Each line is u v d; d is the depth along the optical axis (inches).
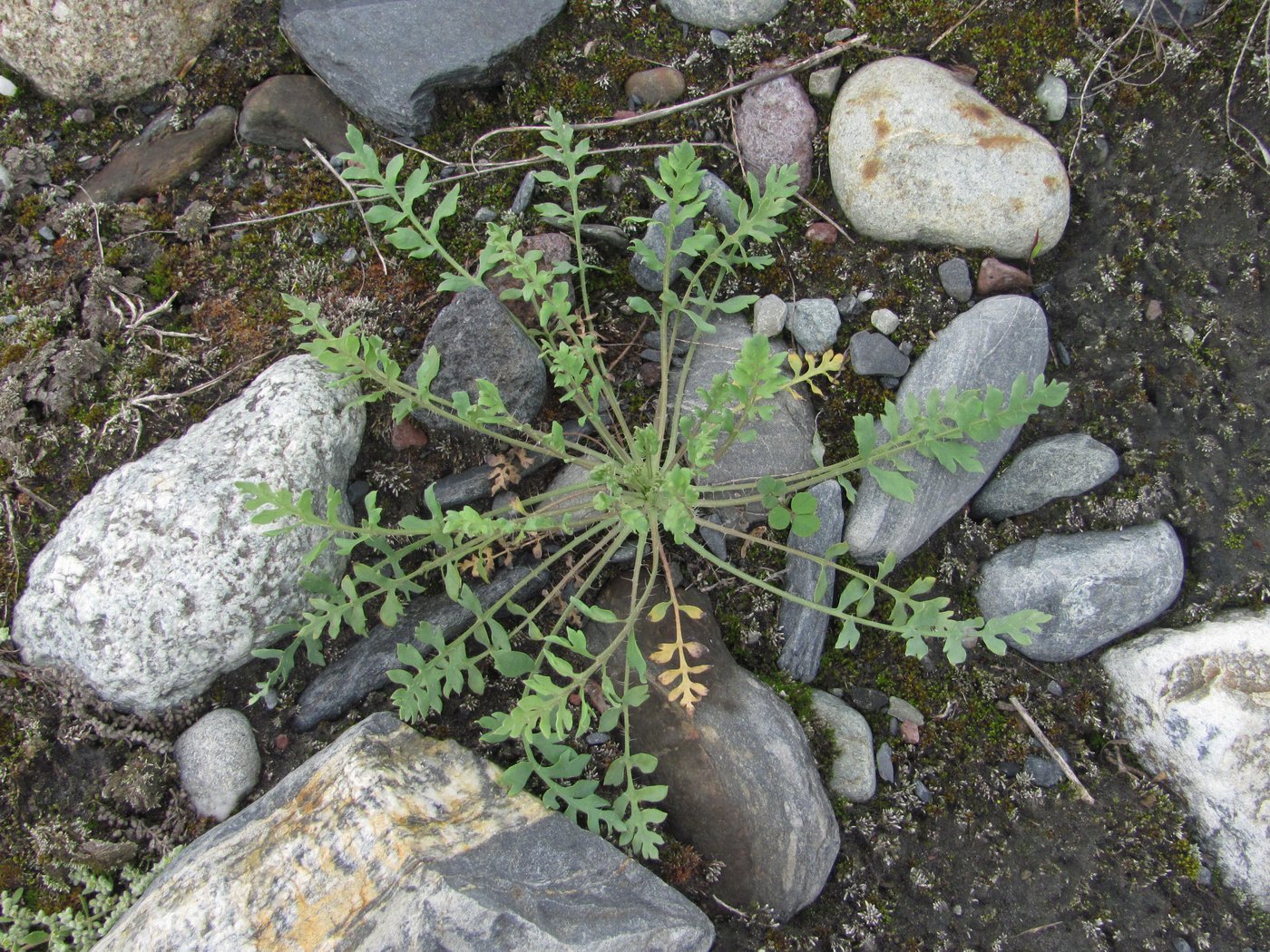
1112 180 17.4
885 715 16.4
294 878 13.7
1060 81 17.3
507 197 17.5
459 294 16.3
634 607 15.0
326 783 14.4
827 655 16.6
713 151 17.7
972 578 16.8
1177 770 15.8
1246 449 16.8
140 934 13.6
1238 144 17.2
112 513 15.3
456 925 13.2
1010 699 16.4
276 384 15.8
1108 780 16.1
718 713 15.4
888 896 15.6
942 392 16.3
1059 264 17.4
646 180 15.6
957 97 16.8
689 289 16.3
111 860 15.1
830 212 17.6
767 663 16.4
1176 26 17.3
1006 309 16.6
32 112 17.7
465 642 16.3
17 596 15.8
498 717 14.6
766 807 15.0
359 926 13.3
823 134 17.6
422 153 17.4
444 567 16.5
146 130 17.7
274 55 17.7
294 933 13.3
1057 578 16.2
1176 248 17.2
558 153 16.1
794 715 15.9
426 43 17.0
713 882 15.1
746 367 13.3
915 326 17.1
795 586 16.5
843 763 15.9
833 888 15.6
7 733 15.2
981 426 14.6
